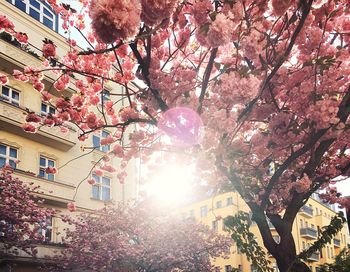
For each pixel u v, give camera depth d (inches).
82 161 867.4
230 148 190.9
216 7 168.7
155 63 203.8
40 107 793.6
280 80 213.3
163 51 240.4
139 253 698.8
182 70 210.5
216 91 170.7
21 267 704.4
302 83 213.2
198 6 164.1
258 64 206.7
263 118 224.1
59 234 780.0
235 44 193.2
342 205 285.4
